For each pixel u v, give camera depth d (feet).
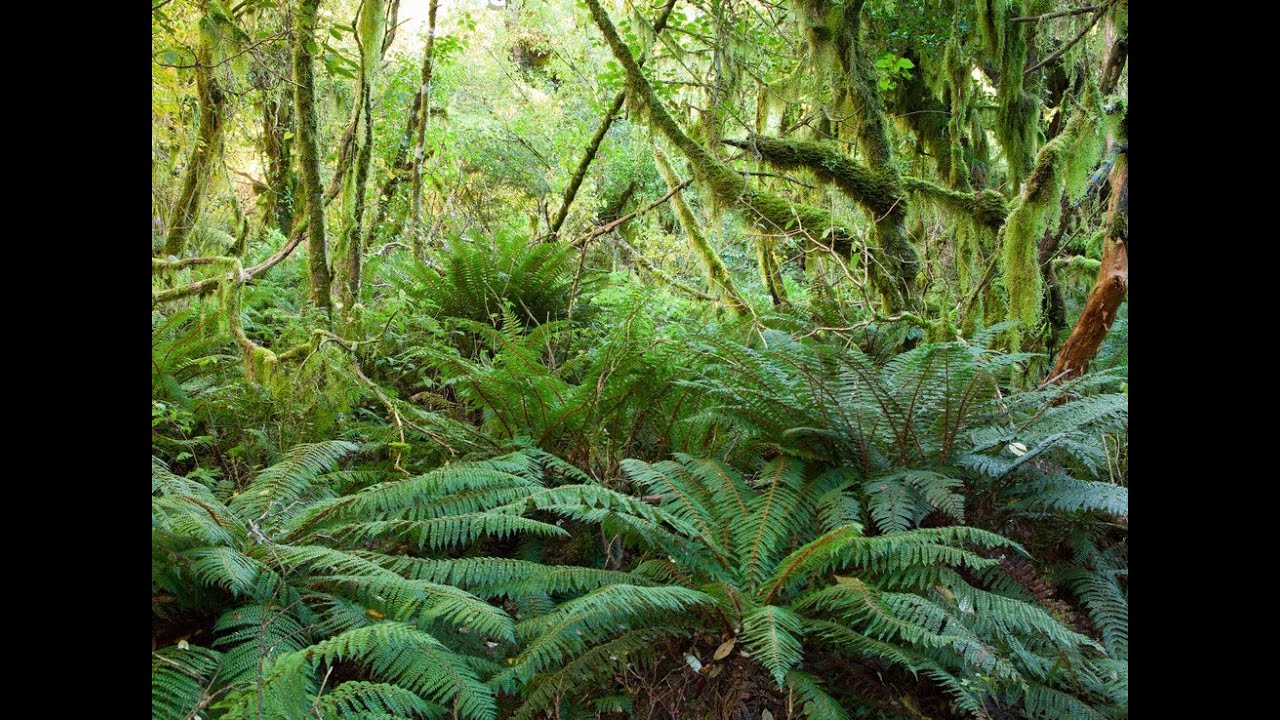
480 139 26.03
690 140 14.44
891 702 6.45
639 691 6.44
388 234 18.72
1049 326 14.73
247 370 10.03
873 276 14.28
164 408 8.50
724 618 6.68
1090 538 8.39
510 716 5.91
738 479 8.50
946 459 8.53
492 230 23.59
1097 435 8.68
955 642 5.93
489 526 6.73
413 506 7.31
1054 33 16.93
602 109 19.56
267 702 4.61
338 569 6.35
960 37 16.97
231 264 10.61
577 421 9.46
